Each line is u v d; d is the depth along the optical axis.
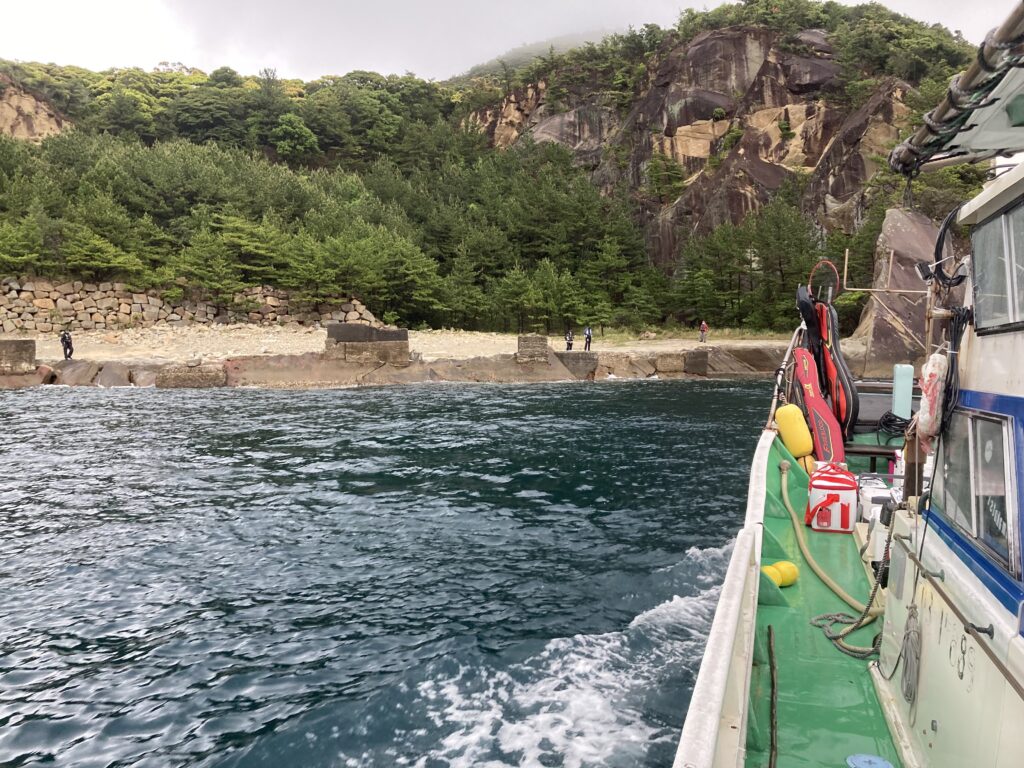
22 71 107.38
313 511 12.80
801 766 3.85
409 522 12.02
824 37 85.12
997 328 3.03
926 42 76.88
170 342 44.94
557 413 26.02
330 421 24.03
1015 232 2.86
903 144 5.26
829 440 8.98
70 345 37.06
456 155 99.81
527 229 72.38
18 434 21.34
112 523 12.12
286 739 5.84
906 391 9.45
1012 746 2.43
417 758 5.53
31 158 61.56
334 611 8.44
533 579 9.37
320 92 115.50
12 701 6.51
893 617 4.43
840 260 54.03
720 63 86.50
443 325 61.81
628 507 12.89
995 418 2.96
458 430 22.02
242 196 62.12
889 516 5.03
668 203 83.81
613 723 5.96
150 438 20.69
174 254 54.69
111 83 116.94
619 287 67.06
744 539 5.17
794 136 77.12
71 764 5.57
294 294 54.38
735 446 19.11
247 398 30.88
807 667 4.85
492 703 6.30
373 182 82.69
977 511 3.10
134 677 6.93
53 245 48.66
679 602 8.55
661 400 30.33
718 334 56.78
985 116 4.44
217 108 99.50
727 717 3.37
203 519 12.32
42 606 8.65
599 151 98.00
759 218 63.84
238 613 8.43
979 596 2.92
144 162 62.53
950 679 3.17
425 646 7.46
